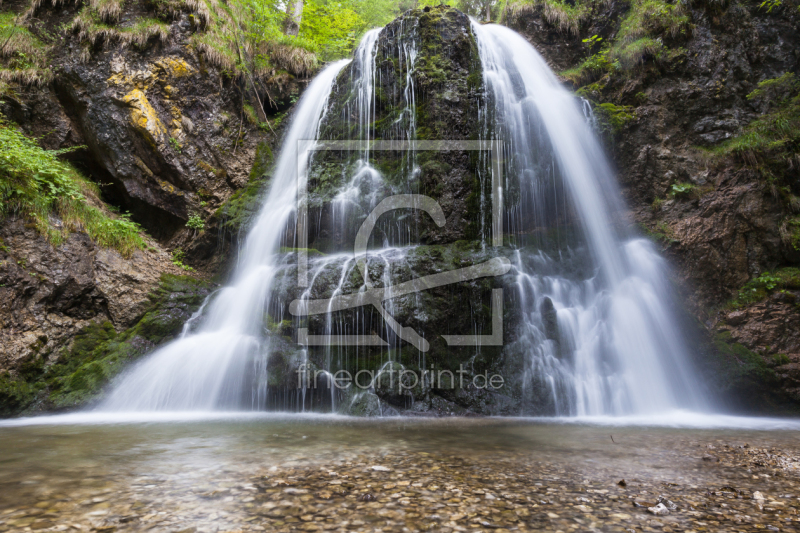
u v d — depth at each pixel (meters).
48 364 7.23
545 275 8.36
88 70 10.05
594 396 7.34
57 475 3.11
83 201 8.88
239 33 12.06
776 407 7.73
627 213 10.33
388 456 3.77
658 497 2.79
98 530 2.17
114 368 7.22
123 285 8.48
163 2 10.64
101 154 10.34
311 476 3.11
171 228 10.87
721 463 3.73
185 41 10.79
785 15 10.67
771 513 2.54
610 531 2.25
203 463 3.46
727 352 8.28
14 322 7.10
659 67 10.77
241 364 6.95
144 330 7.94
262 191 10.90
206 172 10.80
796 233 8.83
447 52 9.66
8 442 4.27
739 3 10.72
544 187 9.75
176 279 9.27
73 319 7.81
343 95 10.98
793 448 4.47
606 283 8.79
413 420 6.07
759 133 9.76
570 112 10.52
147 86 10.26
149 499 2.62
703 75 10.51
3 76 9.74
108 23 10.27
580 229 9.68
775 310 8.49
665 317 8.56
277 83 12.62
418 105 9.50
